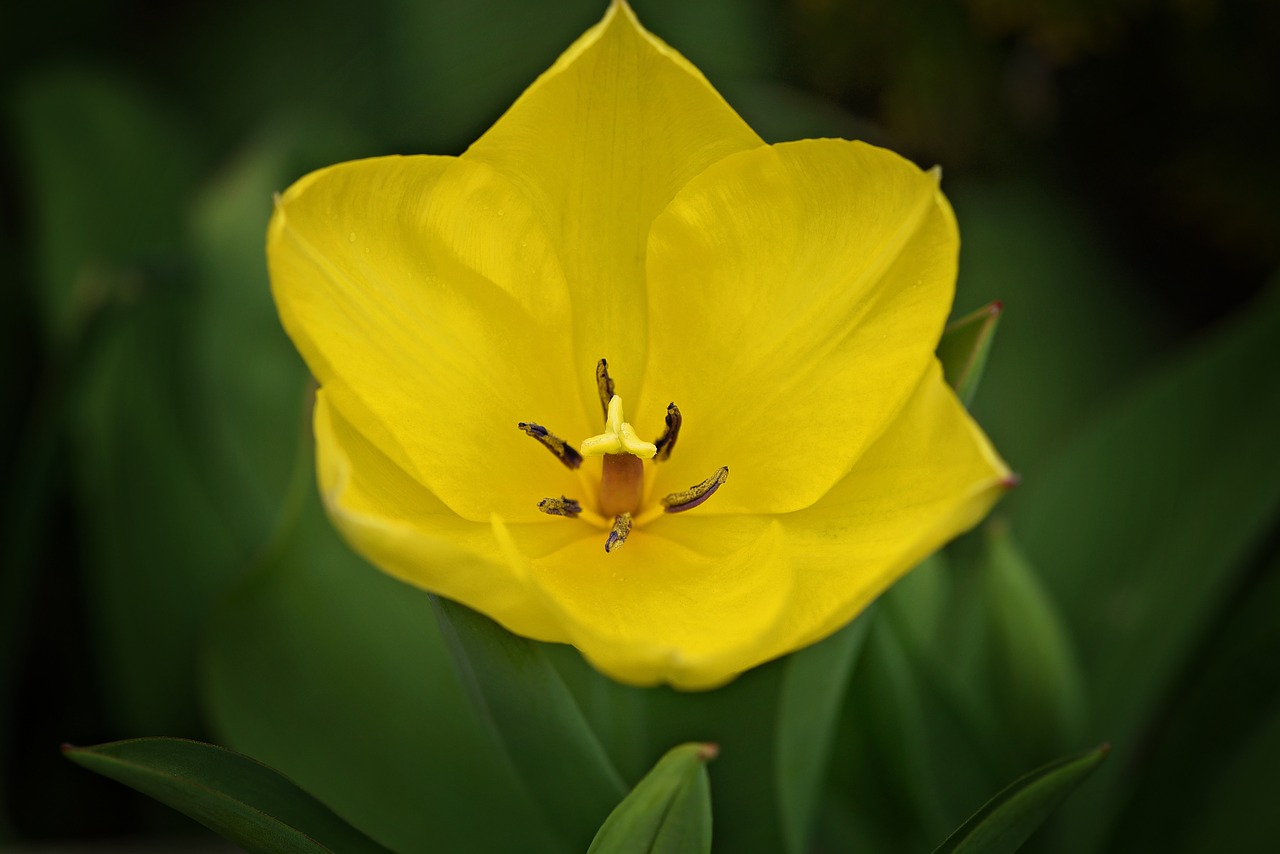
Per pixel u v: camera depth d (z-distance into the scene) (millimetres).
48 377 641
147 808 637
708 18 679
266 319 613
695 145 501
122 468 619
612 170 504
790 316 502
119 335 624
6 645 607
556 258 506
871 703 538
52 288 649
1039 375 663
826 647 498
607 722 521
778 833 524
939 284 486
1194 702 572
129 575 616
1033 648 542
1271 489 580
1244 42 671
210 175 679
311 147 637
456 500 495
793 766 514
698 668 466
